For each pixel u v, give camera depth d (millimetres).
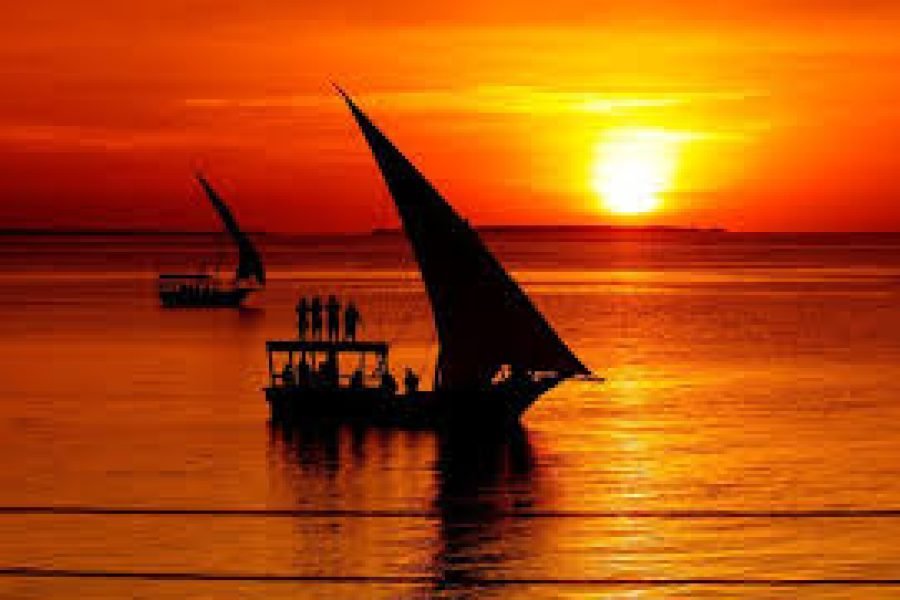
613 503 91000
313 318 129000
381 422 120625
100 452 108125
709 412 127812
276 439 114000
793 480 97125
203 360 174750
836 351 182375
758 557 78312
